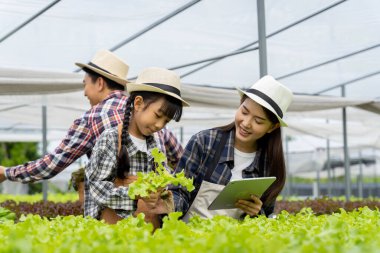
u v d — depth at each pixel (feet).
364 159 92.68
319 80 37.42
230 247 6.39
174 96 12.55
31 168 14.94
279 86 13.62
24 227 8.91
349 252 6.55
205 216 14.07
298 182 109.29
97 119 15.08
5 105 43.96
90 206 13.08
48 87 26.14
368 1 25.64
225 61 31.96
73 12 24.29
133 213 12.26
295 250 6.59
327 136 64.08
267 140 14.32
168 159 17.03
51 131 67.77
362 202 32.68
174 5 24.53
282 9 25.99
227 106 31.42
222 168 14.20
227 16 26.12
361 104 35.24
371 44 30.73
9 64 29.96
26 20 24.56
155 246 6.64
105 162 12.44
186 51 29.89
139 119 12.70
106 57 16.84
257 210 13.53
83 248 6.66
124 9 24.41
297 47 30.78
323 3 25.66
